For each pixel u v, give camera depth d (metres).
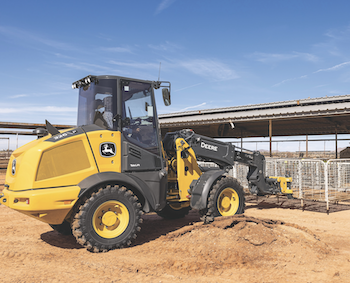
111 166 5.51
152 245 5.55
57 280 4.04
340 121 23.44
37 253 5.20
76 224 5.09
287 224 6.15
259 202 10.48
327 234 6.32
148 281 3.99
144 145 5.92
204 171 7.55
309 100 18.91
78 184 5.16
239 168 11.02
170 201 6.63
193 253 4.98
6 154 25.02
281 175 10.75
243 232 5.43
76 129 5.48
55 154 5.08
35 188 4.92
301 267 4.40
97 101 5.87
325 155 28.31
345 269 4.34
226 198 6.95
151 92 6.20
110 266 4.55
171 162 7.05
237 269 4.36
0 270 4.42
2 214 8.80
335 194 9.45
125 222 5.45
